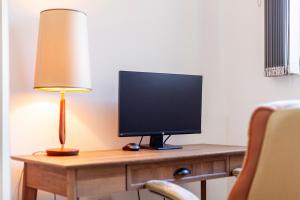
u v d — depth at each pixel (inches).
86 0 91.7
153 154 76.7
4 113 72.7
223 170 83.0
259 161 40.1
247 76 110.0
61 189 64.4
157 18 104.3
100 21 93.8
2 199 71.6
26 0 83.2
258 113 39.8
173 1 107.9
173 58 107.1
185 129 96.0
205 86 113.1
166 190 61.3
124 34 97.9
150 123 89.5
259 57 106.6
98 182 64.1
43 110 85.2
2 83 72.7
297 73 95.7
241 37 112.0
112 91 95.2
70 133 88.6
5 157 72.6
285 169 41.0
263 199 41.6
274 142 39.2
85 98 91.0
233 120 114.0
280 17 97.4
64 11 73.4
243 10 111.7
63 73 72.1
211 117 113.9
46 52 72.8
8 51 75.9
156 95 90.7
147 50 102.0
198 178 78.5
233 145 106.8
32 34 83.9
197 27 112.4
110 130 94.7
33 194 74.9
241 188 41.8
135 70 99.6
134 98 87.0
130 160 66.9
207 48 114.1
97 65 93.0
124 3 98.1
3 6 74.1
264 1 103.8
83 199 89.8
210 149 88.4
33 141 83.6
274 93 102.5
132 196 98.0
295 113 38.8
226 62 116.7
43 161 66.0
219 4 117.1
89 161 64.9
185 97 96.2
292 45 96.1
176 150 86.0
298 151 40.7
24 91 82.7
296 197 43.1
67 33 73.2
